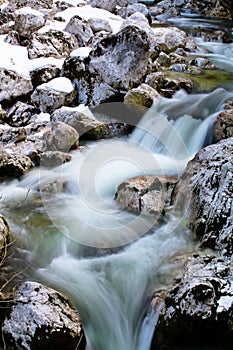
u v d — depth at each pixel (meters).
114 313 3.42
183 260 3.72
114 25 8.40
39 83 6.66
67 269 3.75
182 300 3.21
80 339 3.11
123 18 9.47
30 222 4.29
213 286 3.29
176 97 6.41
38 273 3.70
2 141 5.50
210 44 9.12
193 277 3.38
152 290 3.50
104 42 6.50
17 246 3.99
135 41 6.29
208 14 11.87
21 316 3.09
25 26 7.46
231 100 6.18
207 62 7.68
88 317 3.36
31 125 5.89
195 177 4.30
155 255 3.84
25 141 5.53
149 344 3.25
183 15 11.81
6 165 5.08
